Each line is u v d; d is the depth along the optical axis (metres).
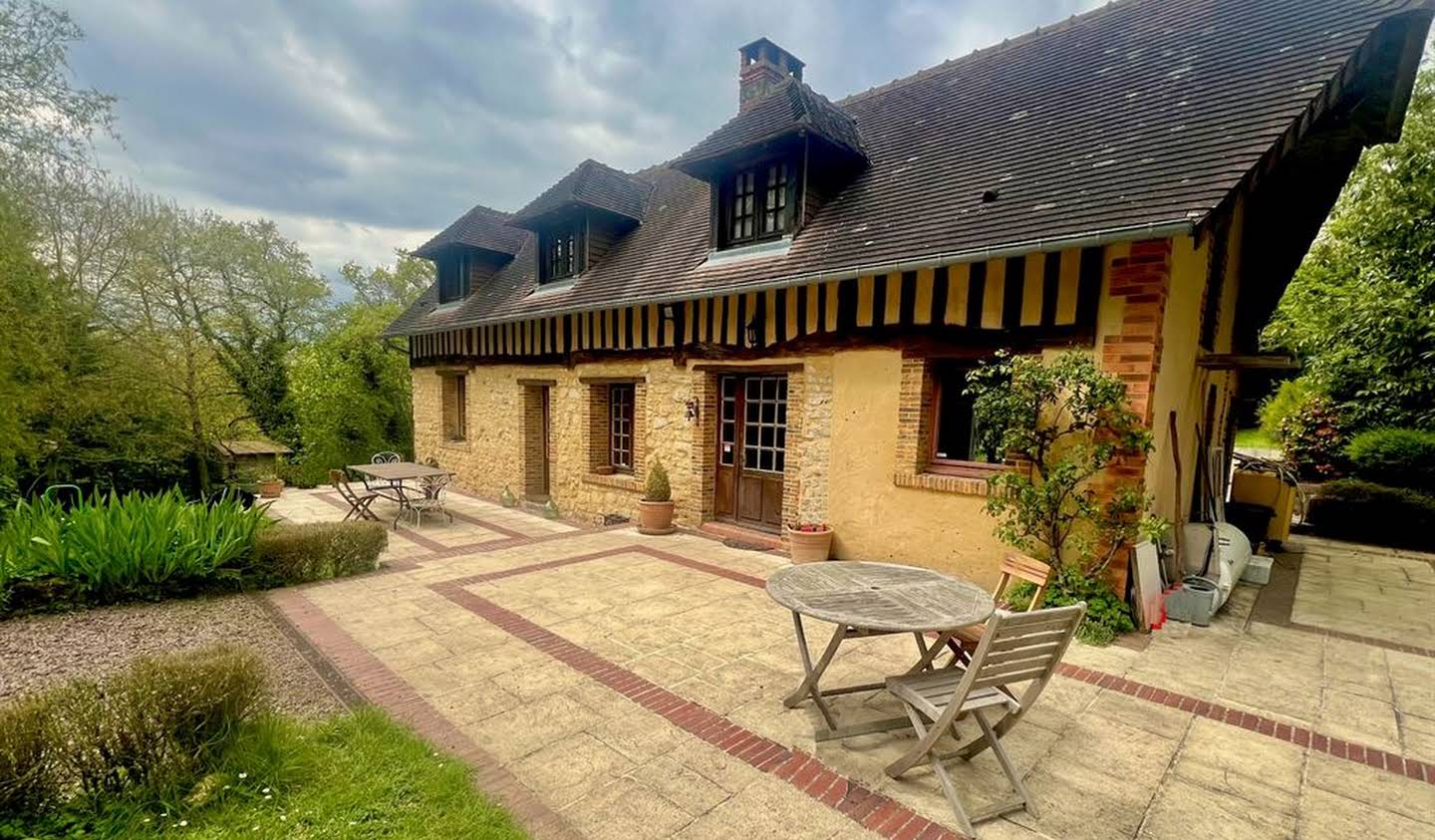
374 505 10.30
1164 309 4.39
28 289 7.45
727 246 7.30
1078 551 4.67
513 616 4.75
